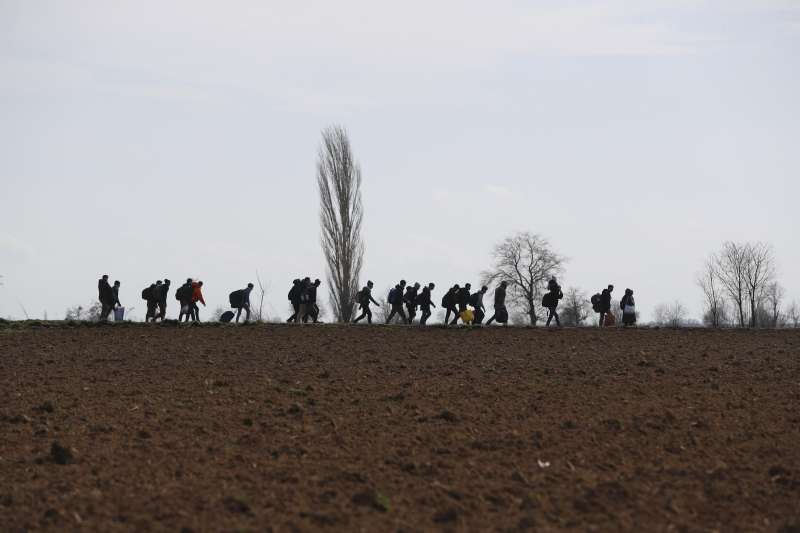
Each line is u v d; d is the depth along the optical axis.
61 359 55.44
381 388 45.44
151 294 78.31
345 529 25.38
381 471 30.83
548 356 57.41
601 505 27.53
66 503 27.34
